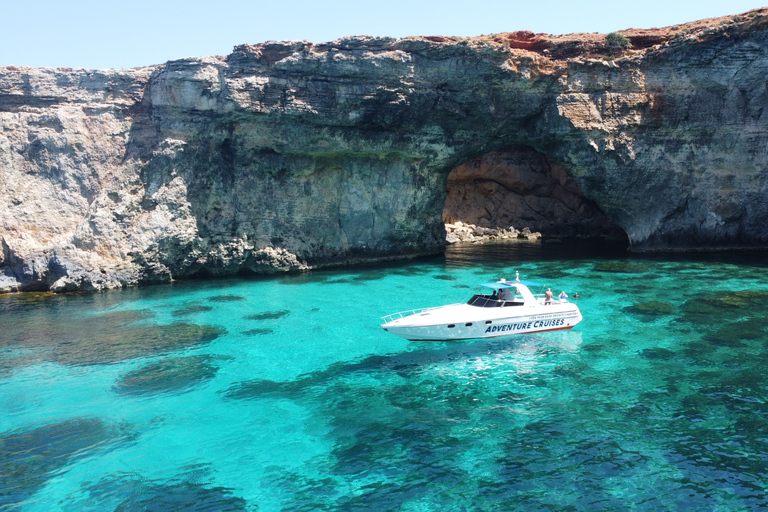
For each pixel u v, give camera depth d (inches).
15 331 993.5
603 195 1664.6
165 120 1424.7
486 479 508.1
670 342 833.5
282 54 1393.9
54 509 483.5
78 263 1320.1
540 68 1483.8
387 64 1419.8
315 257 1560.0
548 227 2256.4
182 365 808.9
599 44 1535.4
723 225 1589.6
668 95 1531.7
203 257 1439.5
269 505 481.7
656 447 548.1
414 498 484.7
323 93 1412.4
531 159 2287.2
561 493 483.5
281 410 658.2
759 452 532.4
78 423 638.5
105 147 1449.3
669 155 1581.0
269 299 1190.9
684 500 467.8
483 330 877.8
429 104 1482.5
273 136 1440.7
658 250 1658.5
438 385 716.0
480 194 2333.9
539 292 1173.1
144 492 505.0
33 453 575.2
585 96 1526.8
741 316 947.3
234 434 605.0
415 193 1668.3
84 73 1467.8
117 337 943.7
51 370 800.3
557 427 593.9
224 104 1376.7
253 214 1482.5
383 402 671.8
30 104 1440.7
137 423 635.5
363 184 1615.4
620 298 1098.1
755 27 1448.1
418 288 1262.3
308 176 1540.4
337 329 961.5
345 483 510.3
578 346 836.0
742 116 1517.0
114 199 1396.4
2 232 1354.6
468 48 1438.2
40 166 1416.1
